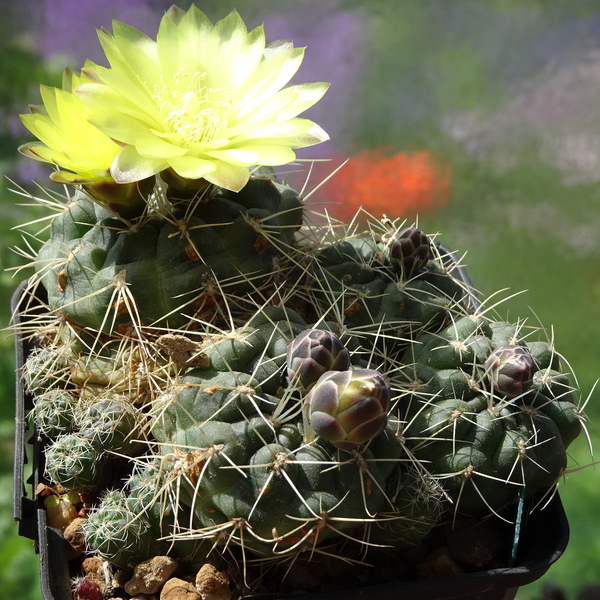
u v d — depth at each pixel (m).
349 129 1.08
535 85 1.12
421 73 1.11
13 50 1.00
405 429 0.40
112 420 0.41
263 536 0.39
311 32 1.11
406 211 0.97
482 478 0.40
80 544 0.41
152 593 0.40
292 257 0.43
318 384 0.38
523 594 0.66
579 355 0.89
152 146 0.39
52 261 0.42
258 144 0.40
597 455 0.77
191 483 0.39
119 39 0.41
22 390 0.43
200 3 1.08
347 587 0.40
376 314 0.42
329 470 0.39
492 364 0.41
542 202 1.03
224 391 0.39
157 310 0.41
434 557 0.41
